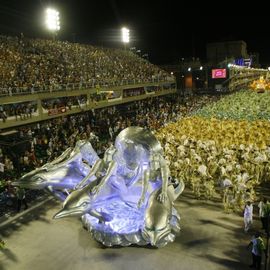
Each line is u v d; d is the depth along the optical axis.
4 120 30.78
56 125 34.66
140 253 14.56
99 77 48.59
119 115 44.38
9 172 23.22
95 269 13.65
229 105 46.06
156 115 44.25
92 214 13.81
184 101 58.53
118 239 14.60
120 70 56.84
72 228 17.06
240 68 93.88
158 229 12.95
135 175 14.77
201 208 18.88
